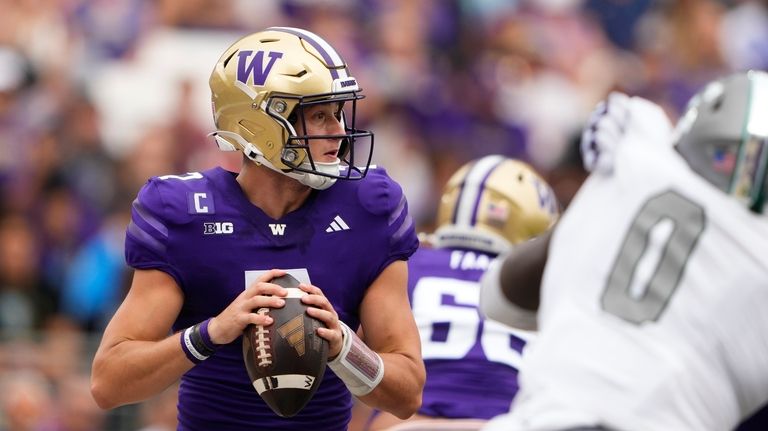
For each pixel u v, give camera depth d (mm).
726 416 9312
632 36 38125
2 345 24172
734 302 9312
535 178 16203
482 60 35812
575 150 33250
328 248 11484
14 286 28203
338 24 34500
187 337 10766
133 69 32688
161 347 10852
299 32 11648
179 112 31906
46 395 23656
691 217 9578
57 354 24172
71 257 28781
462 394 14477
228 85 11508
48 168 29859
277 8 34406
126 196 30094
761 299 9328
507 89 35500
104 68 32625
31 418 23516
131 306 11281
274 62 11328
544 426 9281
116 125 31609
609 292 9570
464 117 34438
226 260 11336
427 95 34156
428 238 16797
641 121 10172
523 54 36344
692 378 9203
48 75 31969
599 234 9805
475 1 36469
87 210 29562
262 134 11328
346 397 11930
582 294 9680
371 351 11008
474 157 34156
